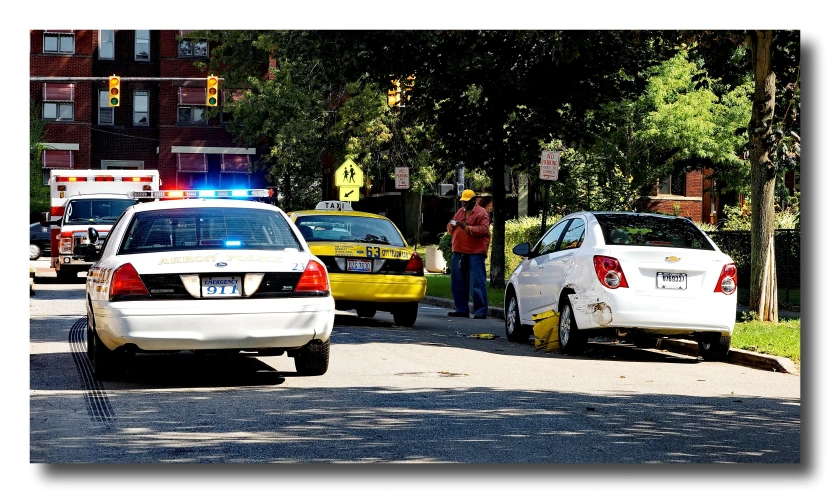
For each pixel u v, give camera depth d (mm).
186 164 69625
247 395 10695
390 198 57875
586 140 28203
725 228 32906
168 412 9648
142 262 10992
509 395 10977
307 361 12047
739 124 42594
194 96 69938
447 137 28422
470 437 8609
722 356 15047
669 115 40094
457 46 25750
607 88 27406
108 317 10891
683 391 11773
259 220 11875
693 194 50062
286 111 57812
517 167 29547
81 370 12445
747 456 8227
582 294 14766
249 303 11062
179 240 11359
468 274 22344
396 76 26312
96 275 11766
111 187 34938
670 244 14906
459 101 27938
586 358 15047
